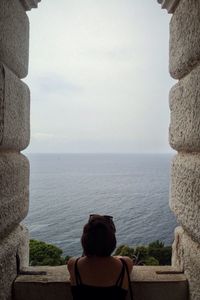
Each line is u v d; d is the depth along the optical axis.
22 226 2.69
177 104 2.46
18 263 2.44
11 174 2.23
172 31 2.62
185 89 2.27
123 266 2.04
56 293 2.32
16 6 2.39
